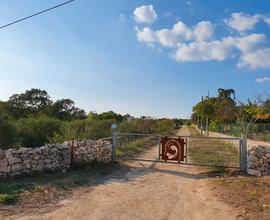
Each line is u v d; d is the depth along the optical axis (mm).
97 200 7934
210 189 9422
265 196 8234
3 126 19641
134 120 39531
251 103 29797
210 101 45375
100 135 23891
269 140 31750
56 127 26078
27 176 10047
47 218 6352
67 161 12211
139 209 7254
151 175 11641
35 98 61156
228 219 6645
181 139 13727
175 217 6762
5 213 6555
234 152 19172
